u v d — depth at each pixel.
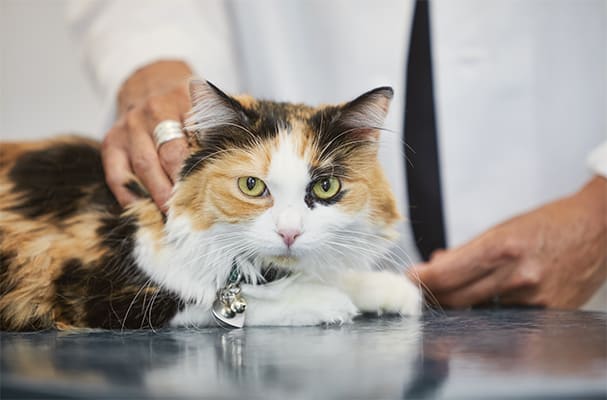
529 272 2.34
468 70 2.96
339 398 0.81
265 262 1.91
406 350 1.21
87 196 1.98
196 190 1.85
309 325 1.78
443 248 3.03
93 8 3.02
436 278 2.31
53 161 2.10
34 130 4.12
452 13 2.93
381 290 2.00
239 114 1.90
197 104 1.87
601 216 2.55
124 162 1.96
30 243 1.88
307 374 0.98
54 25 4.12
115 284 1.80
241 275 1.87
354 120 1.96
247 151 1.87
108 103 2.64
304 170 1.86
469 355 1.12
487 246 2.32
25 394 0.87
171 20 3.01
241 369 1.03
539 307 2.40
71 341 1.44
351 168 1.95
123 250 1.83
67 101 4.15
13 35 4.07
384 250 2.07
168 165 1.88
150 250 1.81
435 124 3.00
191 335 1.56
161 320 1.80
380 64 3.00
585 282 2.55
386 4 2.98
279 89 3.16
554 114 3.08
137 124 1.99
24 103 4.11
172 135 1.90
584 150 3.10
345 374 0.97
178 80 2.43
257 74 3.22
